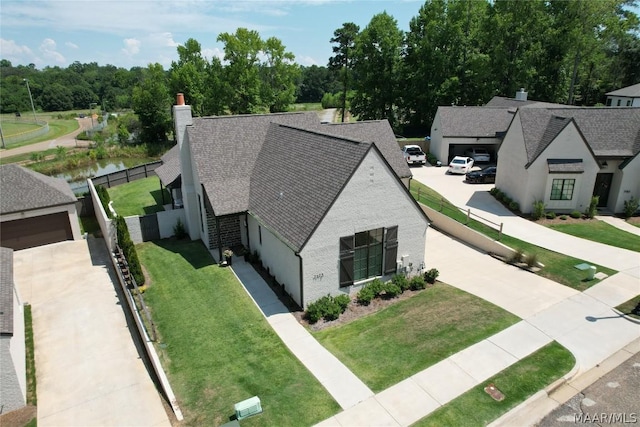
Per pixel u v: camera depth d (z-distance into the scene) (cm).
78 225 2705
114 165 5897
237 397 1266
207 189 2183
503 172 3231
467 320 1634
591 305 1728
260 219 1942
